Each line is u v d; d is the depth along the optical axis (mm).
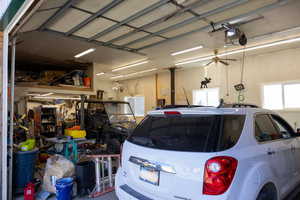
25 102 7203
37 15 3383
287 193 2463
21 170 3297
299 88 6398
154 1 3527
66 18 4098
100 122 6566
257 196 1729
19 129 4906
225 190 1520
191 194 1572
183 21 4344
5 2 2416
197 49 6422
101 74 11008
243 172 1671
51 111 9055
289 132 2902
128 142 2270
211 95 8664
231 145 1732
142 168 1935
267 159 2037
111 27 4578
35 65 8242
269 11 3979
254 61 7316
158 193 1751
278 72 6766
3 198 2799
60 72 7059
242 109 2156
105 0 3471
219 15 4109
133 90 12406
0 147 2828
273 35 5348
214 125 1791
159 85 10820
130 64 8531
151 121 2287
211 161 1569
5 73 2859
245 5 3736
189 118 1986
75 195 3139
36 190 3338
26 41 5340
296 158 2727
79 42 5523
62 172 3139
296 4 3701
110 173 3404
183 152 1697
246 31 5043
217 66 8367
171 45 5969
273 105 6918
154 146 1930
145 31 4879
